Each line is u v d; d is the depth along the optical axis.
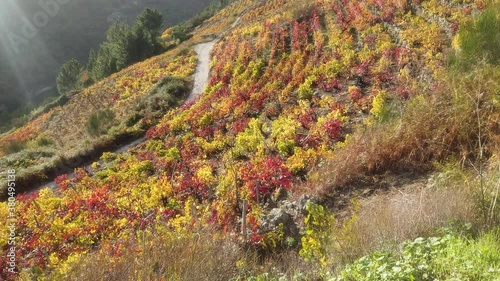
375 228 4.25
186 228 5.96
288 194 8.27
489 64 6.13
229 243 4.87
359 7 24.38
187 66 33.97
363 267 3.08
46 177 17.52
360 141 7.19
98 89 38.94
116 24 68.50
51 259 7.57
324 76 16.95
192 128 18.66
